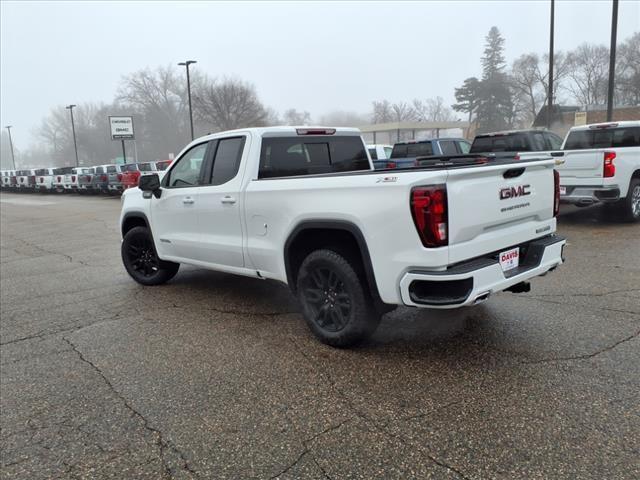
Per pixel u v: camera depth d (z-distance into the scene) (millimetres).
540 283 5562
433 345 4043
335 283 4023
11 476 2664
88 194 28516
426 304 3359
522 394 3205
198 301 5602
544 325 4328
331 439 2850
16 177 34719
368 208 3541
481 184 3473
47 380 3779
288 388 3461
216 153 5039
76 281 6938
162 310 5344
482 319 4551
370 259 3592
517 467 2523
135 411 3268
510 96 66438
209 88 65812
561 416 2936
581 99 66625
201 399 3377
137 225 6605
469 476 2479
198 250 5305
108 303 5723
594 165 8562
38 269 7973
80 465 2734
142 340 4496
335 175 3875
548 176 4129
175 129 89250
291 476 2559
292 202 4090
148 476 2617
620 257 6562
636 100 54594
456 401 3170
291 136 4922
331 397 3309
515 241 3818
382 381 3488
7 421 3219
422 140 13742
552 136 11320
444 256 3283
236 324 4785
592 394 3158
